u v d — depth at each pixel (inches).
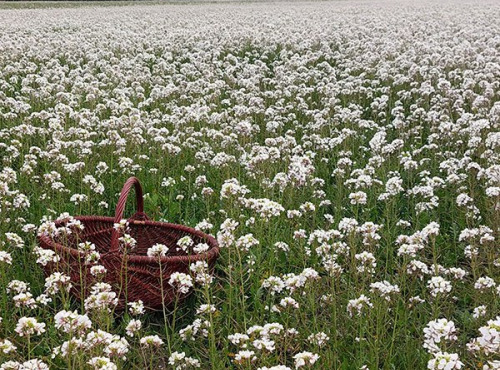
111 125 359.6
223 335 187.3
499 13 1220.5
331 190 307.4
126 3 2143.2
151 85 548.7
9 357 148.2
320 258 230.1
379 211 288.5
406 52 671.8
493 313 175.2
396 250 246.1
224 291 207.3
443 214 279.0
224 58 710.5
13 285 176.1
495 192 228.8
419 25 1005.8
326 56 686.5
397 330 176.1
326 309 190.7
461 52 628.7
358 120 405.7
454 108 429.4
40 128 347.6
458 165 300.0
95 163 331.9
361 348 161.2
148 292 193.2
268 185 271.1
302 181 245.3
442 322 129.8
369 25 1050.1
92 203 290.5
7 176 257.3
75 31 1000.9
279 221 250.5
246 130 319.0
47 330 178.7
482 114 407.2
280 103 461.1
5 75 565.9
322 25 1063.6
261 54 795.4
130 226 243.1
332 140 340.8
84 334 142.8
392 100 511.8
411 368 163.6
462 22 1047.0
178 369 155.7
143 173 322.7
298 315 180.1
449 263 236.1
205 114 397.7
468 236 210.5
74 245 229.8
